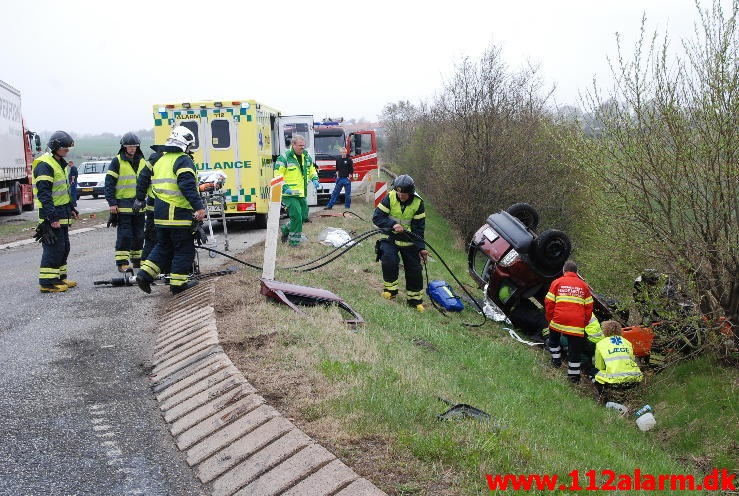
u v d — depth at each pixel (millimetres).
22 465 4270
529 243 9875
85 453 4473
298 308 7590
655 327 8867
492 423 4863
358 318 7938
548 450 4934
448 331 9258
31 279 10547
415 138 33062
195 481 4141
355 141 25391
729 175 7805
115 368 6117
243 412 4688
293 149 12180
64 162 9438
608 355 8133
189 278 9094
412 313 9391
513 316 10219
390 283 9883
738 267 8195
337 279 10320
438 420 4699
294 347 6051
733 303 8438
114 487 4039
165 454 4492
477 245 10758
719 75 7617
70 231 18031
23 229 19516
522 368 8492
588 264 10438
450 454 4129
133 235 10391
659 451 6844
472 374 7395
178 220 8227
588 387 8625
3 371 5984
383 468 3943
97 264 11859
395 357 6480
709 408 7559
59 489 3986
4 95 22062
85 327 7395
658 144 8242
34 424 4895
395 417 4605
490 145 19219
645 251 8789
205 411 4898
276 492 3779
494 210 19438
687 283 8547
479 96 19391
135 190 10195
